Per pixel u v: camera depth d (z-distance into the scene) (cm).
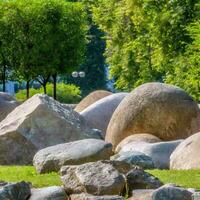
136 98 2575
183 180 1691
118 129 2580
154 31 4269
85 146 1938
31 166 2145
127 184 1548
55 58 5959
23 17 5875
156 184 1566
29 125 2423
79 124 2508
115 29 5628
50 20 5928
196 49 3747
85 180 1532
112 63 5769
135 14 5153
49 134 2430
